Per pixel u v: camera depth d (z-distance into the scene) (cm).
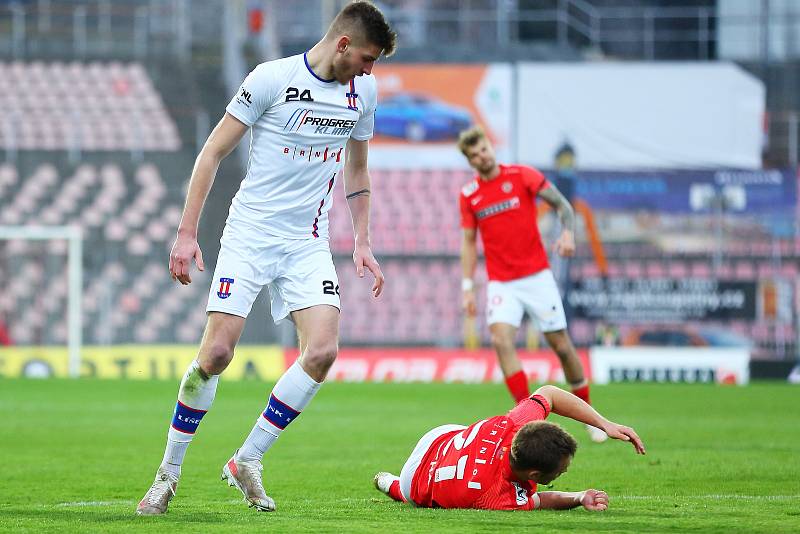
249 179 1941
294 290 1939
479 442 1905
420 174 8819
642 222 8269
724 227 8219
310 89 1898
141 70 10100
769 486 2495
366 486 2588
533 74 8519
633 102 8488
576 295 8181
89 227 9050
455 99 8550
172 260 1870
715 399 5966
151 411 5138
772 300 8094
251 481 1919
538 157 8500
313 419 4728
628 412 5097
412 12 9619
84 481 2703
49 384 7025
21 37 10494
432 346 8319
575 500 1892
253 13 10294
